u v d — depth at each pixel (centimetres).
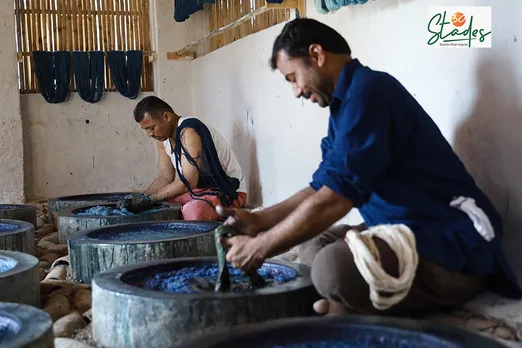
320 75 234
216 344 169
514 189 265
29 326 197
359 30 385
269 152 552
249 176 603
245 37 595
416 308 232
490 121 277
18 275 272
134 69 771
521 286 263
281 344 181
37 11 765
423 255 216
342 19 407
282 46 235
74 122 771
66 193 773
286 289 230
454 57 297
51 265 400
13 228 412
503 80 267
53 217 561
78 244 337
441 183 230
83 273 336
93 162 781
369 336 182
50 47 773
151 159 802
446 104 306
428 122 230
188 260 286
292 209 246
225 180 495
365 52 379
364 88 218
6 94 712
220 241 237
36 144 760
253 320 221
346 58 237
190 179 480
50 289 315
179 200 507
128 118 790
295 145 497
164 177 580
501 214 274
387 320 187
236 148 637
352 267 208
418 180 226
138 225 404
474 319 230
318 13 445
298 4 472
